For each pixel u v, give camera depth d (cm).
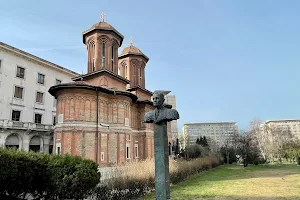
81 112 2303
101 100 2486
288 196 1266
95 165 1086
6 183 938
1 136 3195
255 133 5541
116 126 2561
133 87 3519
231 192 1398
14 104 3628
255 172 2891
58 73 4572
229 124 11881
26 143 3512
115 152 2492
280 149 5428
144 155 3112
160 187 710
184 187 1609
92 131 2325
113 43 3086
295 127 11638
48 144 3859
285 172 2803
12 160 920
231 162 4966
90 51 3003
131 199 1195
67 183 973
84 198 1038
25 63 3925
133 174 1283
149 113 772
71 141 2198
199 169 2700
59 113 2341
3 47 3534
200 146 5428
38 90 4091
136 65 3853
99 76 2827
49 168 1020
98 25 3030
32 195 1054
